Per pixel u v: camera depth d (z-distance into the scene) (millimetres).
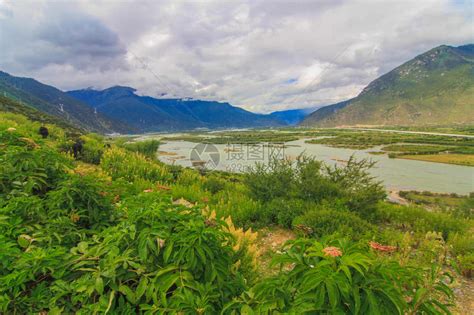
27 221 2650
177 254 2039
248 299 2008
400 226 6590
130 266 2041
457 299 3484
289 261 1749
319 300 1411
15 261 2051
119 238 2102
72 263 2080
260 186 7500
